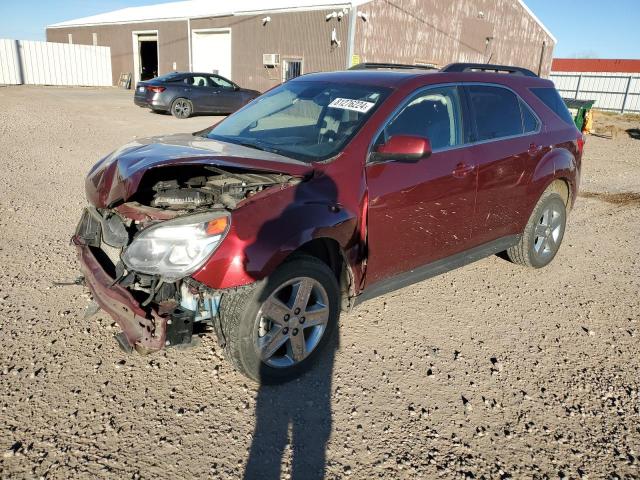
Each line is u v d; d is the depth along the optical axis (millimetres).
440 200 3908
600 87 30203
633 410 3213
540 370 3590
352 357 3602
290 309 3160
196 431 2832
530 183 4703
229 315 2947
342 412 3051
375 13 20031
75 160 9367
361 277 3525
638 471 2732
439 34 22844
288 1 23391
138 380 3229
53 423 2814
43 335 3627
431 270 4137
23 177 7902
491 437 2924
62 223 5898
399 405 3139
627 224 7184
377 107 3703
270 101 4461
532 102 4863
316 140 3705
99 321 3852
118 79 35094
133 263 2908
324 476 2588
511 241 4863
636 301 4750
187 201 3059
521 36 26719
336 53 20156
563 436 2961
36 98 21609
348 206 3328
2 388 3059
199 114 19016
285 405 3080
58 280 4453
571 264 5586
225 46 25391
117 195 3053
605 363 3721
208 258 2799
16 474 2469
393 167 3613
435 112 4016
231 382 3266
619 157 13289
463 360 3650
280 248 2951
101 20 36281
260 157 3336
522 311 4441
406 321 4145
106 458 2605
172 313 2857
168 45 29453
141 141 3900
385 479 2592
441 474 2643
